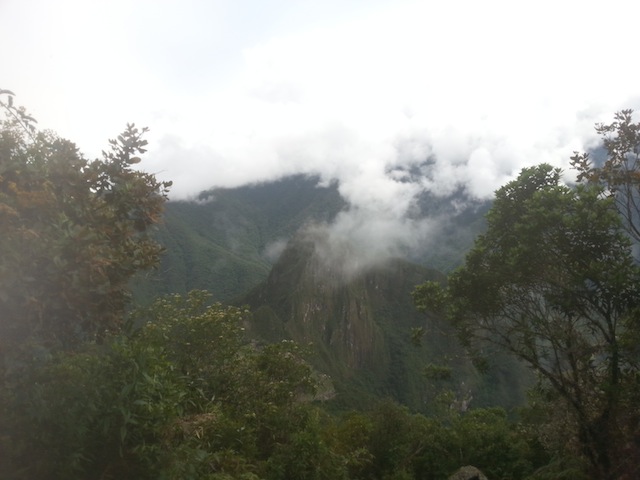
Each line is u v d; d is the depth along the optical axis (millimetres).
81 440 4664
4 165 4793
